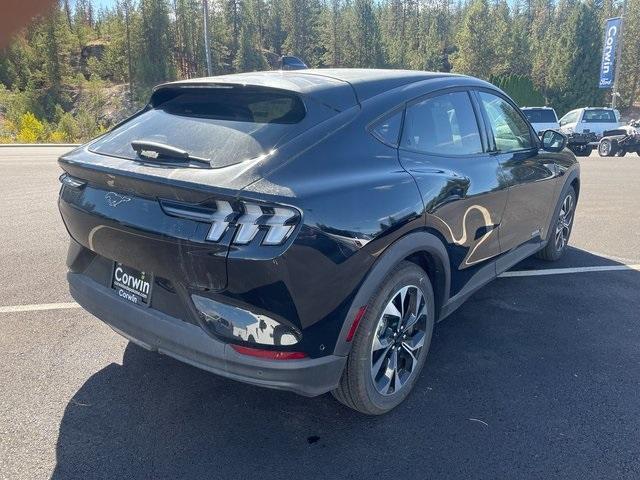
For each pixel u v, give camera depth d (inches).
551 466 98.3
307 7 3941.9
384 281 104.0
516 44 2805.1
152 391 120.6
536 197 170.2
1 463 96.8
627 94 2731.3
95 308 110.5
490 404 117.2
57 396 117.6
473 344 144.3
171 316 97.8
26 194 348.8
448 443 104.6
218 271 87.0
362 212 96.4
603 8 2815.0
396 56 3499.0
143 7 3240.7
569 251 227.8
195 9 3609.7
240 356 90.5
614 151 751.1
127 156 102.3
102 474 95.1
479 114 145.9
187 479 94.6
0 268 198.4
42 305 165.0
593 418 112.4
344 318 96.6
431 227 113.8
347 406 112.3
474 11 2790.4
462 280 134.6
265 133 98.8
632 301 173.9
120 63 3309.5
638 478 95.4
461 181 124.8
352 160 101.7
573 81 2519.7
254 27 4084.6
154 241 92.9
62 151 756.6
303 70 130.1
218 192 84.4
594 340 147.1
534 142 177.5
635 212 307.1
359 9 3395.7
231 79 114.7
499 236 149.1
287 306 88.0
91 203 104.3
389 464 98.7
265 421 111.0
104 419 110.3
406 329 113.6
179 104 119.2
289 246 85.4
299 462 99.1
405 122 117.6
